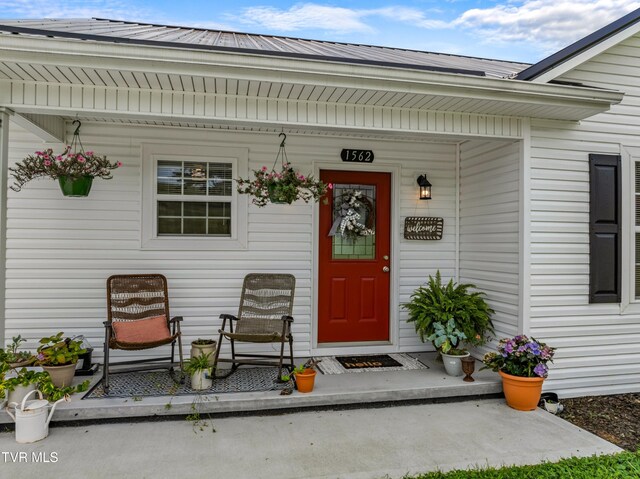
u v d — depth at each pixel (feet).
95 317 14.30
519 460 9.28
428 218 16.57
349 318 16.35
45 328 13.99
